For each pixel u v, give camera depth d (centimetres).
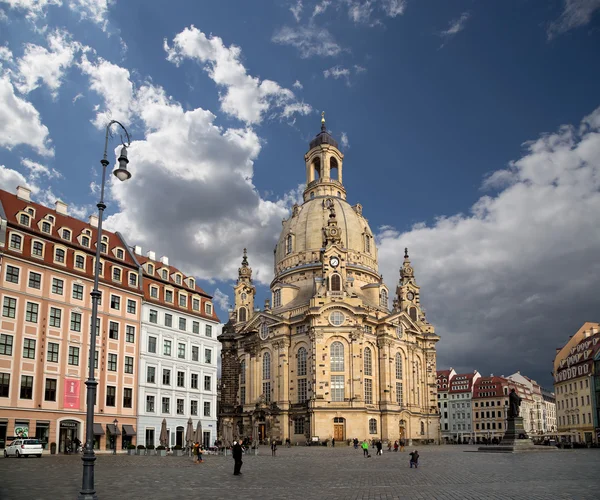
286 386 13088
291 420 12825
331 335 12656
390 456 7612
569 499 2627
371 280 15125
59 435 7212
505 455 7112
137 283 8656
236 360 14775
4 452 6338
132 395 8225
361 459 6794
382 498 2747
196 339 9500
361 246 15225
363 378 12694
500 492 2956
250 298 15825
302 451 9512
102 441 7669
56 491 2983
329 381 12425
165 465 5275
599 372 12769
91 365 2678
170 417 8769
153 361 8656
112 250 8581
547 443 11000
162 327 8912
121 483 3469
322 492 3022
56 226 7950
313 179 17250
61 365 7338
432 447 11781
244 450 8856
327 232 13788
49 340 7256
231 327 15225
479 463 5497
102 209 3030
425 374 15200
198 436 7731
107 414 7806
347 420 12162
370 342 13225
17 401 6806
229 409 14275
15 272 7044
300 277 14700
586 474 4025
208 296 9962
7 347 6819
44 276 7344
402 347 13975
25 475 3922
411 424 13862
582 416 13575
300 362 13088
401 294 16400
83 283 7800
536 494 2844
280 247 15812
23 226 7244
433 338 15338
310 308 12744
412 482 3591
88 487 2461
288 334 13438
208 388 9600
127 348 8269
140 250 9662
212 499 2711
